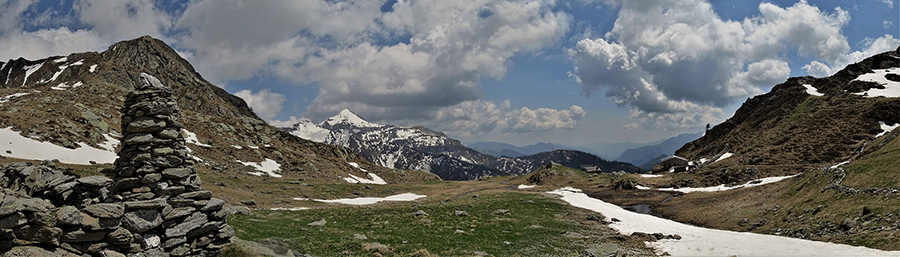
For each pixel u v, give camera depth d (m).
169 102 24.61
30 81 197.00
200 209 24.69
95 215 19.78
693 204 78.88
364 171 175.00
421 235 39.81
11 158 63.38
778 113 169.00
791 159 118.38
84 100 127.19
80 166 67.12
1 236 16.58
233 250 25.41
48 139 78.88
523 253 35.19
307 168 136.25
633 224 54.22
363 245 32.75
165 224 22.69
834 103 152.00
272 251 27.91
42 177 26.31
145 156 22.95
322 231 38.22
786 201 59.41
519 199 78.25
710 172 116.44
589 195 108.00
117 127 113.50
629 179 118.06
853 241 35.09
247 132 163.12
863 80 164.12
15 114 87.19
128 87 189.75
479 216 54.91
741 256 34.81
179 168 24.27
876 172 48.16
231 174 93.81
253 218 40.22
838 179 52.94
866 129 123.69
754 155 132.62
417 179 188.75
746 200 68.69
